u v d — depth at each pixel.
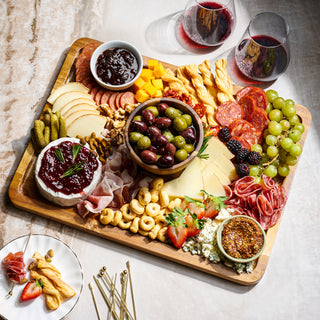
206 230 1.07
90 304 1.08
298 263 1.13
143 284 1.09
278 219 1.10
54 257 1.06
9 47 1.22
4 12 1.24
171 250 1.08
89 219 1.09
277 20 1.20
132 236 1.08
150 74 1.18
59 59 1.23
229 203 1.11
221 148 1.13
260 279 1.11
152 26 1.27
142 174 1.11
